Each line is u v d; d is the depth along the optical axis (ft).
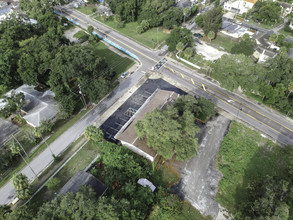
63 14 467.11
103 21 441.68
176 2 477.77
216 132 228.22
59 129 236.43
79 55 245.65
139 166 187.21
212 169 196.54
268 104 257.14
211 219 164.96
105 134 229.25
